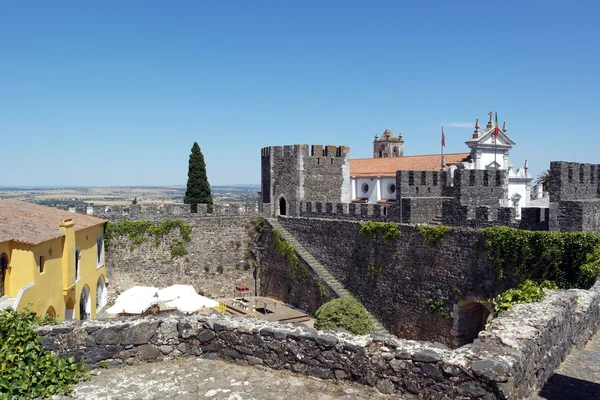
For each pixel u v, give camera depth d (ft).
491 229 93.30
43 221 104.01
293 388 34.42
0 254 83.10
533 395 32.40
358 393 33.19
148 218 152.66
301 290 140.77
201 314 42.11
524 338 33.19
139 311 110.22
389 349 33.14
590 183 96.84
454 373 29.60
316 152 161.79
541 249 85.10
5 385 32.83
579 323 45.50
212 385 35.19
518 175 209.97
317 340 35.58
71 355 37.93
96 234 134.41
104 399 33.30
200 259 158.40
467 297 98.22
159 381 35.96
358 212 130.31
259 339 37.73
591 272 75.15
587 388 34.65
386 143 272.51
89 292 126.00
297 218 148.66
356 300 116.16
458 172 122.31
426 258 106.93
